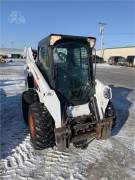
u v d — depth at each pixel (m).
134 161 4.16
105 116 4.57
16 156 4.22
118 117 6.86
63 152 4.39
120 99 9.52
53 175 3.65
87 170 3.81
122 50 51.69
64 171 3.76
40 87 4.44
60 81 4.39
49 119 4.12
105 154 4.37
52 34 4.17
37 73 4.77
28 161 4.05
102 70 27.25
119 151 4.51
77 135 4.27
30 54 5.96
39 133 4.08
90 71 4.66
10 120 6.36
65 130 4.04
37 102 4.64
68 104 4.37
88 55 4.62
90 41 4.56
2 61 37.81
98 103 4.48
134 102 9.01
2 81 14.20
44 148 4.36
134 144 4.88
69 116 4.31
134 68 33.09
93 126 4.43
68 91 4.47
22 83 13.36
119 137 5.24
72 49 4.46
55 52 4.30
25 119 5.90
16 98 9.17
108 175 3.68
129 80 16.83
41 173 3.70
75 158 4.18
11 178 3.56
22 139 4.99
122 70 28.09
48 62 4.40
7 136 5.17
